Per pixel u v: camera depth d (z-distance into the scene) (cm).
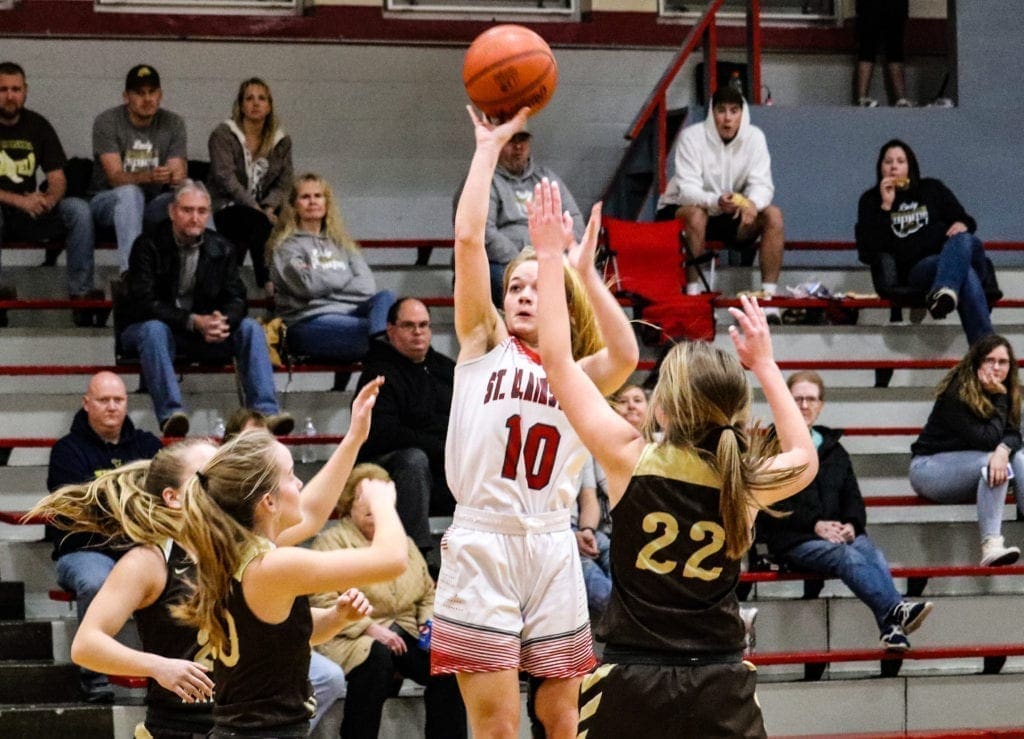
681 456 562
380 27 1612
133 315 1212
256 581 545
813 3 1759
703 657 554
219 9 1605
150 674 615
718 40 1702
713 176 1478
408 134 1617
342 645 963
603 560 1092
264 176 1420
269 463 565
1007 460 1208
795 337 1416
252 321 1216
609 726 552
